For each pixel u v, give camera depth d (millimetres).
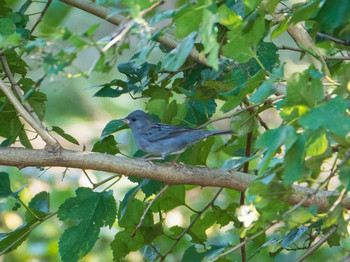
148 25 5531
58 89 5879
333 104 4977
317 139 5441
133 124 10312
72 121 17062
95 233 8133
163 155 9906
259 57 8492
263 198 5629
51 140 7508
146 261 9312
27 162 7414
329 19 5977
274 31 7062
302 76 5285
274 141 5109
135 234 8562
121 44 5590
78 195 8211
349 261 7711
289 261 11227
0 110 8773
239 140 10703
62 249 7988
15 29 7762
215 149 10969
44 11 9164
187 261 8922
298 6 7789
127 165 7734
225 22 6125
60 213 8117
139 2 6031
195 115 9727
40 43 5398
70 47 5648
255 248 10828
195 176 7914
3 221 14133
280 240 9023
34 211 8477
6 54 8961
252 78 6848
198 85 9078
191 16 5840
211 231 14094
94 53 17328
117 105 17656
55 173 15312
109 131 8953
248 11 6855
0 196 8383
